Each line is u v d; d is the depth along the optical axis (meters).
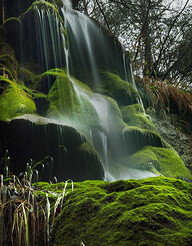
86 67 5.59
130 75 6.20
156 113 5.84
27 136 2.90
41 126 2.92
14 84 3.67
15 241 1.28
